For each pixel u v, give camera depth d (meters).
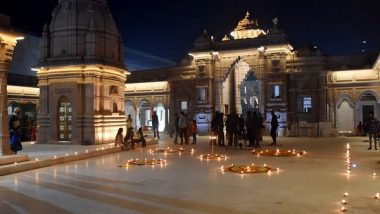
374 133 18.14
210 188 8.98
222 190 8.75
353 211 6.82
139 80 37.25
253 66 31.27
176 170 11.93
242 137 21.47
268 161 13.98
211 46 32.47
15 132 14.21
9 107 32.72
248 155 16.16
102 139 21.08
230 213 6.75
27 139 26.44
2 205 7.54
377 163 13.20
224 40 32.06
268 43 29.94
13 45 13.57
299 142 23.02
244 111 41.09
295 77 29.95
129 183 9.76
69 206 7.40
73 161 14.68
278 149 18.67
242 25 33.62
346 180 9.94
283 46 29.30
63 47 21.36
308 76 29.53
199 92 33.03
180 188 9.02
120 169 12.30
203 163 13.61
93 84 20.80
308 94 29.48
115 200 7.88
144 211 6.97
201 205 7.35
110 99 22.17
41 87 21.86
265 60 30.64
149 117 38.00
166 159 14.95
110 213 6.86
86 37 21.11
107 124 21.55
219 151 18.00
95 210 7.08
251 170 11.63
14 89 32.78
